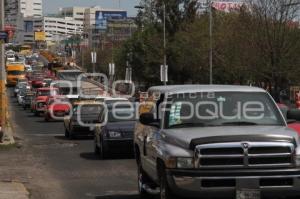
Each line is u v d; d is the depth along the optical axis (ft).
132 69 240.94
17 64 337.11
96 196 42.06
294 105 123.24
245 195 28.78
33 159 66.39
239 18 159.94
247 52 150.20
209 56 176.76
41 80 261.85
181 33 208.85
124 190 44.37
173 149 30.01
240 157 28.76
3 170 57.16
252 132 29.68
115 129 64.34
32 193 43.62
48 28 634.02
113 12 497.05
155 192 38.04
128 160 63.05
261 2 146.72
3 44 88.84
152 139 34.42
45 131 110.73
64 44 562.25
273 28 142.61
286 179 28.99
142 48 230.68
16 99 244.42
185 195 29.22
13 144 80.89
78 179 50.72
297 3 145.59
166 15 223.10
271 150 28.89
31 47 597.11
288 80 146.10
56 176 52.75
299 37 143.74
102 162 62.18
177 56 209.46
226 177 28.71
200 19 203.62
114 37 376.48
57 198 41.50
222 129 30.68
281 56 141.59
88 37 496.23
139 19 247.09
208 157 28.78
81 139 92.22
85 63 421.59
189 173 28.94
